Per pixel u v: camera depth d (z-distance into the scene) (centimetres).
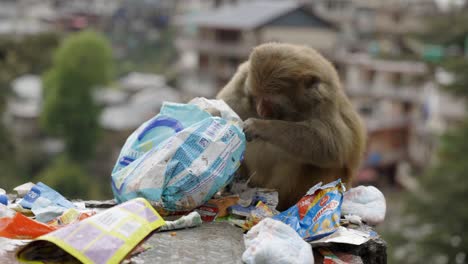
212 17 3338
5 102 2184
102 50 3195
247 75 424
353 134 421
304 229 315
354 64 3084
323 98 398
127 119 3319
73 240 245
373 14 3772
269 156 414
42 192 340
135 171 326
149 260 269
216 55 3331
